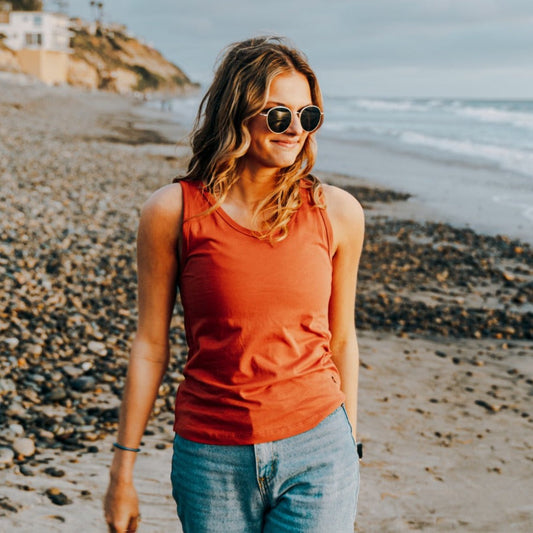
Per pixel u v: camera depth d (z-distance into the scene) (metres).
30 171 16.06
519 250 12.42
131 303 7.68
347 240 2.01
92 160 20.61
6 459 4.06
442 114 81.75
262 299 1.79
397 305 8.87
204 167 1.98
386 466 4.56
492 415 5.60
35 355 5.73
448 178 22.61
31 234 9.91
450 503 4.12
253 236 1.83
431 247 12.57
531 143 36.50
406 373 6.52
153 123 47.25
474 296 9.55
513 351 7.36
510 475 4.54
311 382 1.84
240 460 1.78
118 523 1.95
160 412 5.14
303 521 1.77
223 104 1.88
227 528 1.82
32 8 104.50
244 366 1.79
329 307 2.11
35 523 3.46
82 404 5.03
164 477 4.17
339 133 45.12
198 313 1.84
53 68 95.38
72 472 4.05
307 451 1.80
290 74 1.89
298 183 1.95
